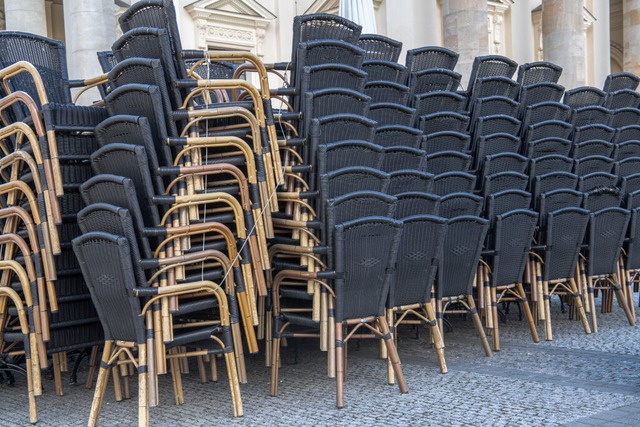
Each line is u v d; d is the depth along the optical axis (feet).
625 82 27.55
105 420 15.75
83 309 17.20
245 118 16.35
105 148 15.40
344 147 16.87
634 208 24.73
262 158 16.60
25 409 17.15
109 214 14.76
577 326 24.41
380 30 53.11
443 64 23.62
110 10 37.55
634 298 30.22
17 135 16.65
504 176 21.34
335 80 17.94
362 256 16.02
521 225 21.06
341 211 16.06
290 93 17.83
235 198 16.16
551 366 18.89
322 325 16.14
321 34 18.60
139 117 15.06
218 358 21.50
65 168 16.66
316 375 18.80
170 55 15.87
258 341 23.04
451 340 22.79
